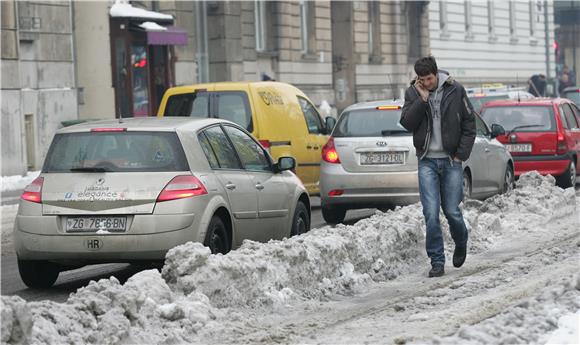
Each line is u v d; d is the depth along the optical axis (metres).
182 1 104.38
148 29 96.56
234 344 21.67
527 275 29.55
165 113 49.38
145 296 22.61
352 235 30.02
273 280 26.23
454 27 158.75
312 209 55.38
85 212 28.94
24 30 83.19
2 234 46.59
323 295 27.38
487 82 167.50
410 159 44.56
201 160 30.08
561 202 44.38
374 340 21.20
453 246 35.22
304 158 50.81
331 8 136.88
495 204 42.59
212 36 109.75
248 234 31.86
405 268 31.66
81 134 30.22
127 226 28.70
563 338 20.20
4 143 79.19
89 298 21.80
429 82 29.70
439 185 30.47
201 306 23.62
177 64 103.31
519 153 60.62
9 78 80.00
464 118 30.02
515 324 21.34
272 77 119.56
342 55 137.00
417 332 21.81
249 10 114.69
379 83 143.00
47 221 29.12
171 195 28.83
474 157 47.28
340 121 46.34
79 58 91.75
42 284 30.69
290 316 24.83
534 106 61.28
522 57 179.50
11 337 18.91
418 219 34.09
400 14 147.25
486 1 168.00
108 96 92.81
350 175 45.16
